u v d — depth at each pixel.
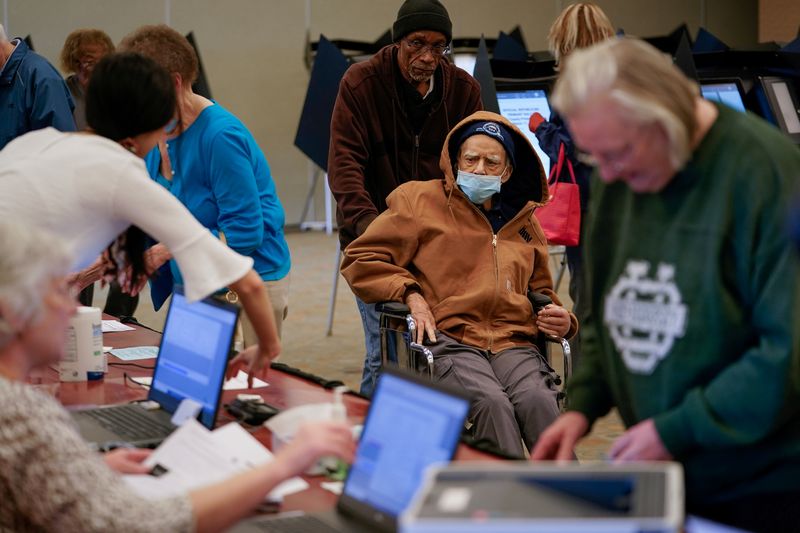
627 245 2.38
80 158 2.82
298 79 14.12
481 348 4.20
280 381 3.46
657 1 15.32
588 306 2.70
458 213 4.31
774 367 2.09
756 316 2.14
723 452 2.26
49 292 2.13
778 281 2.10
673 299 2.27
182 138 4.32
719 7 15.61
